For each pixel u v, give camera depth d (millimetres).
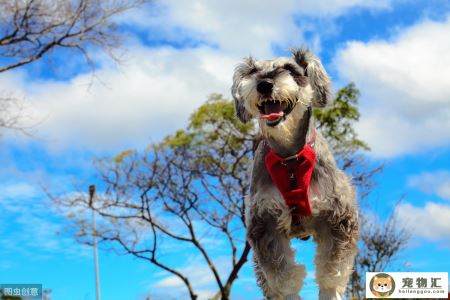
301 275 1167
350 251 1168
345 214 1170
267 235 1183
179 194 4980
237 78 1275
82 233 4805
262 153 1209
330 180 1175
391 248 3836
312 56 1230
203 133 5023
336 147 4594
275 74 1170
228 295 4863
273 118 1140
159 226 4934
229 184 4961
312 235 1251
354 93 4625
